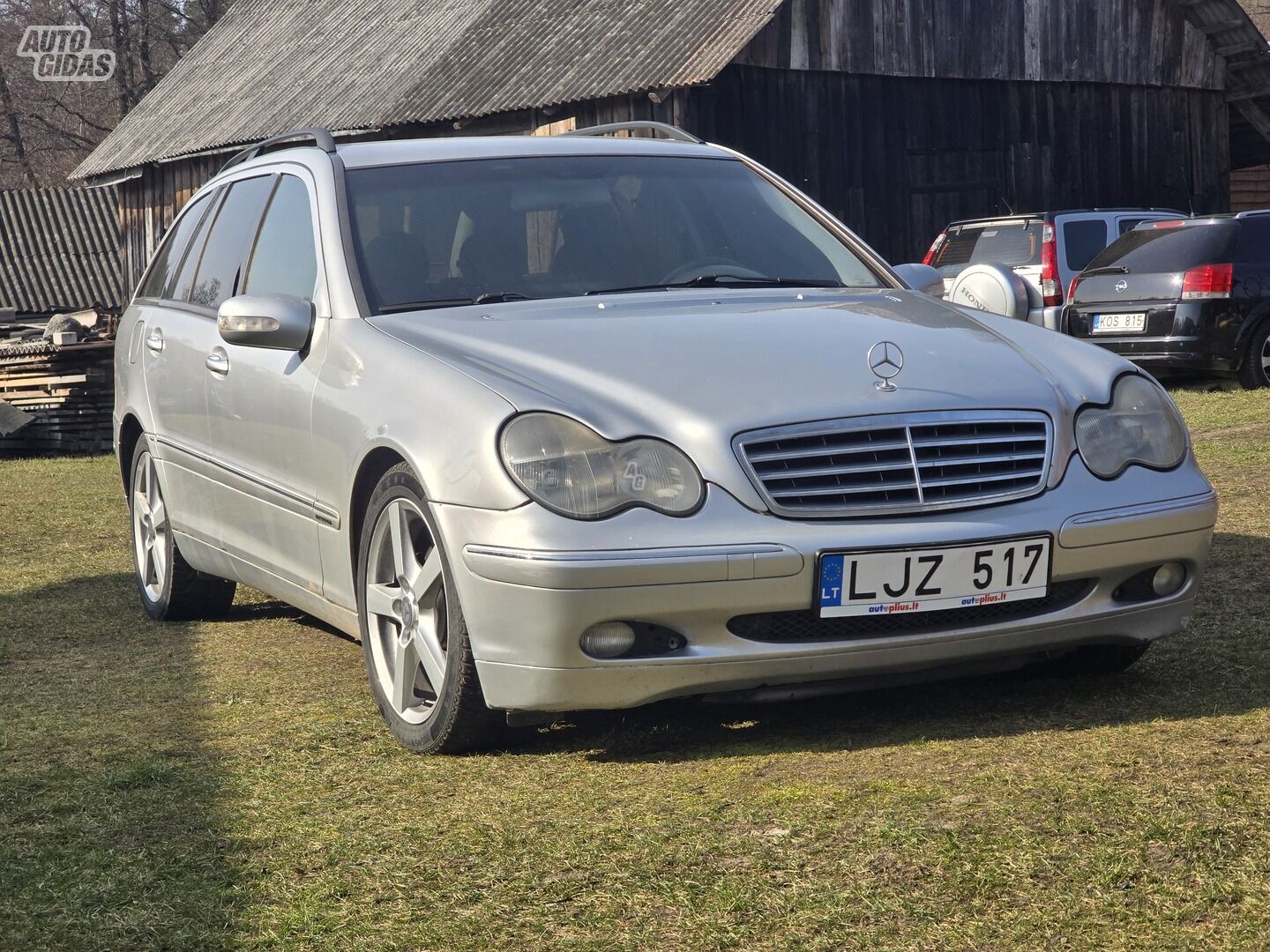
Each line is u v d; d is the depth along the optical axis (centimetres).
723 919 260
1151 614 382
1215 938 241
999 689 408
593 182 492
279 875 295
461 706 362
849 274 492
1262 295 1299
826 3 1919
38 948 266
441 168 485
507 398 357
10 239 3572
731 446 345
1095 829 287
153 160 2547
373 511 395
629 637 342
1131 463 378
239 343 443
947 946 245
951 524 351
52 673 505
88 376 1677
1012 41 2117
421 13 2427
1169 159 2338
